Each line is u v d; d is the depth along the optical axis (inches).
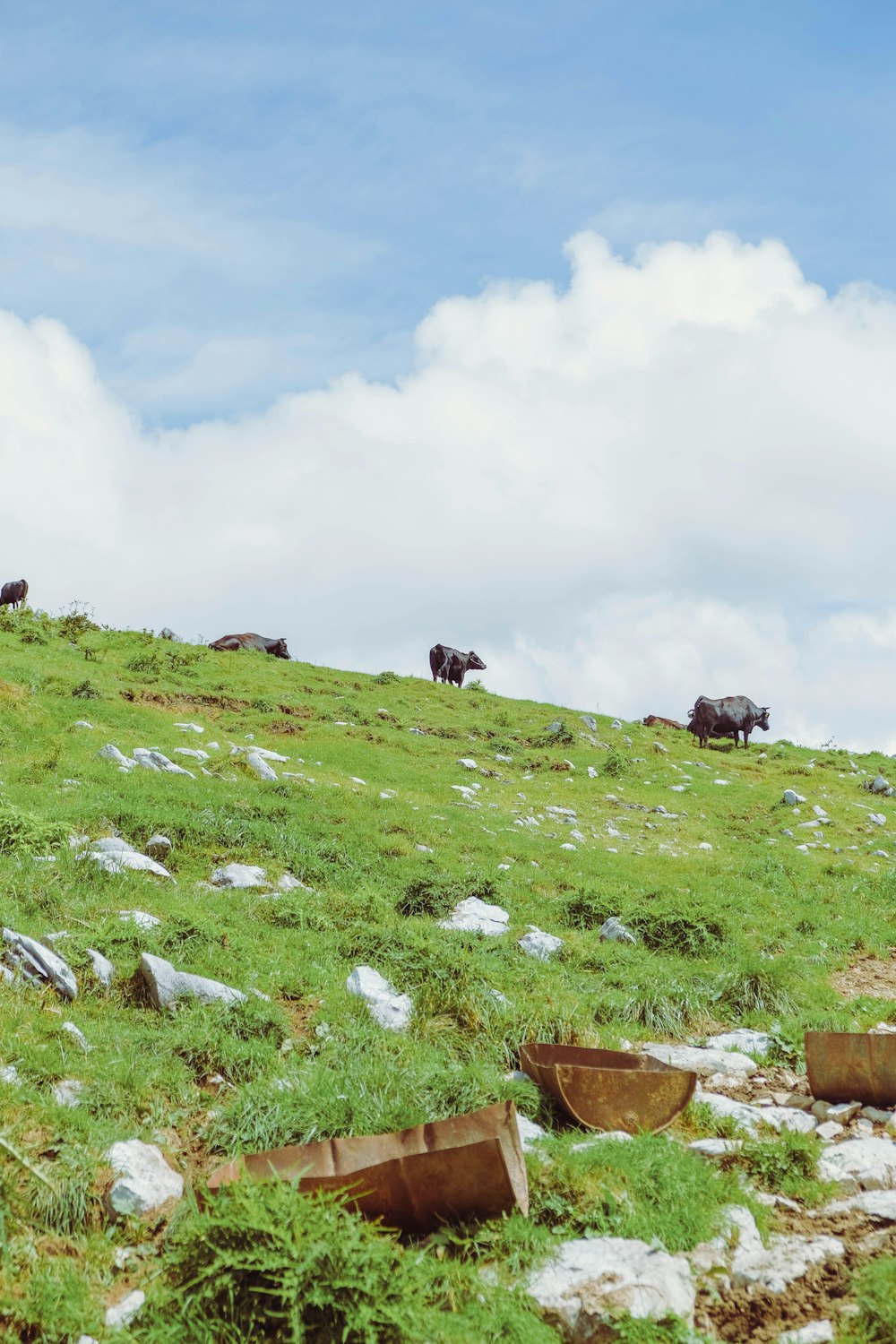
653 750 1481.3
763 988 481.1
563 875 701.9
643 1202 267.9
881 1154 306.5
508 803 986.7
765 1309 233.5
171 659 1411.2
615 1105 318.3
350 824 717.9
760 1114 342.0
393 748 1178.0
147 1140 285.4
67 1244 242.2
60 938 394.3
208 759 856.9
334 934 476.7
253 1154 266.1
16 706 860.0
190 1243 225.6
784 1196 284.5
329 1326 209.8
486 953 474.3
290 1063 339.6
